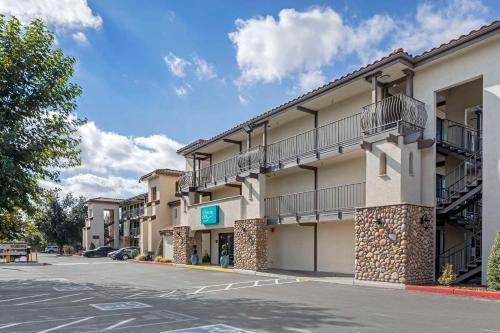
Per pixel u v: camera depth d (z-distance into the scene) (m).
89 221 59.28
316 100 20.16
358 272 15.62
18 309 10.74
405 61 15.87
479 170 16.45
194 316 9.42
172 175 41.12
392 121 15.73
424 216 14.80
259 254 21.67
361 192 18.67
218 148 29.83
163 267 27.88
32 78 10.73
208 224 26.56
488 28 13.61
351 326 8.09
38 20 10.95
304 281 16.95
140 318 9.27
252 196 22.73
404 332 7.56
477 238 15.59
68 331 8.00
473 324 8.20
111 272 23.84
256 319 8.95
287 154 23.17
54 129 11.13
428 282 14.55
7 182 9.98
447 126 18.06
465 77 14.83
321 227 20.73
